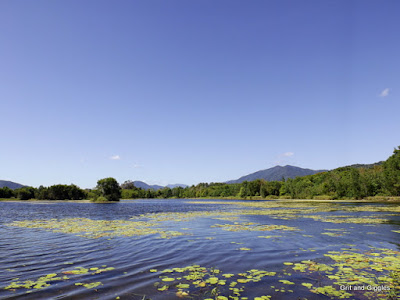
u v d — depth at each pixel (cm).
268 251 1241
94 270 951
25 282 823
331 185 9500
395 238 1562
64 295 714
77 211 4597
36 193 13238
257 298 687
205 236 1653
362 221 2417
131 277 868
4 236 1705
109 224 2362
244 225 2208
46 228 2094
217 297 693
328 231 1833
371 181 8125
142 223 2430
